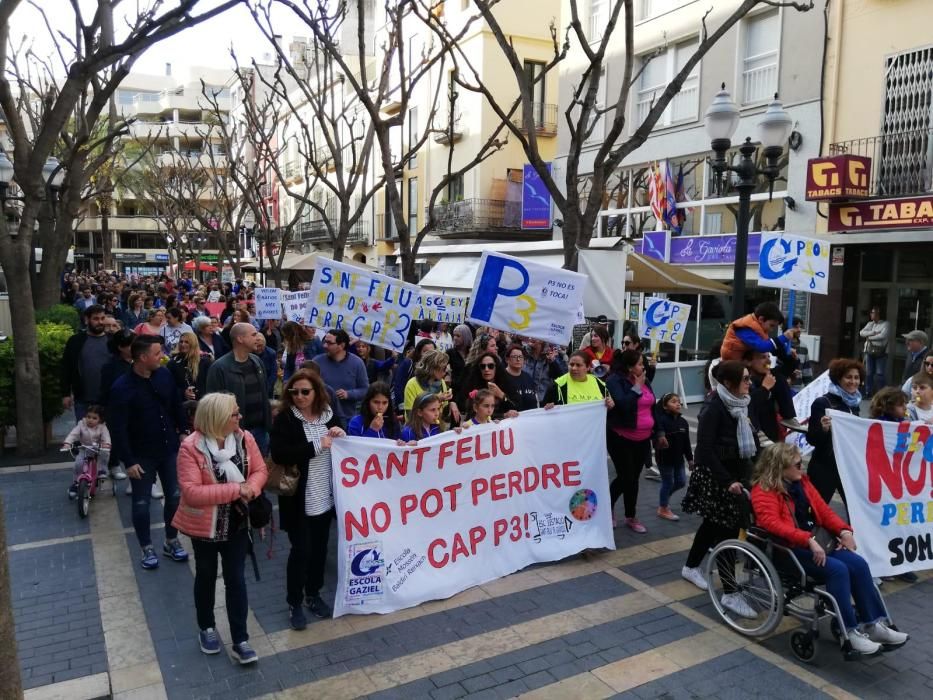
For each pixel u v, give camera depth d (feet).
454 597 18.04
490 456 18.97
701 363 45.34
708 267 60.44
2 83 26.58
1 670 9.20
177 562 19.80
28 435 29.81
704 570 19.19
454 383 24.77
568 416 20.43
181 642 15.71
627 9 28.53
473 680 14.40
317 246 140.46
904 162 46.60
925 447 19.20
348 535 16.65
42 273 42.83
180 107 195.62
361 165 43.01
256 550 21.06
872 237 47.73
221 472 14.53
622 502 26.14
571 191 30.60
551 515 20.25
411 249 36.09
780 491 15.80
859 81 49.29
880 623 15.10
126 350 23.09
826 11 50.88
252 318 46.47
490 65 88.79
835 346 50.52
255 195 68.85
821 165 46.29
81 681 14.16
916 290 47.67
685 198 63.62
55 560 19.86
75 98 27.12
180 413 20.03
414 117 102.42
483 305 23.52
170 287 81.97
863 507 18.53
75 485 24.89
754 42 57.21
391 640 15.90
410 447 17.51
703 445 17.53
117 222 211.82
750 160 26.61
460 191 94.12
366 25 71.00
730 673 14.84
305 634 16.11
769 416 20.67
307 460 16.17
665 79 65.05
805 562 15.42
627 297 59.26
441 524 18.15
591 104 29.68
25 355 29.40
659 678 14.61
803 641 15.29
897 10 47.03
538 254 44.93
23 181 28.43
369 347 33.01
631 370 22.11
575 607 17.61
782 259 33.01
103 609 17.13
